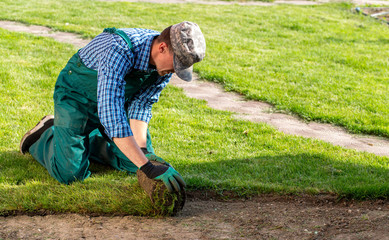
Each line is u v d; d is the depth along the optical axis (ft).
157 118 18.24
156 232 9.53
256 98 22.44
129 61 9.66
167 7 49.57
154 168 9.32
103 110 9.10
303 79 26.18
